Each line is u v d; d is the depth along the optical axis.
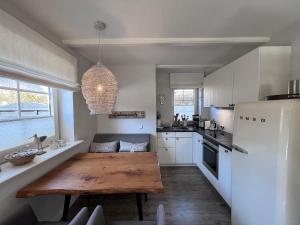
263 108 1.43
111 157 2.31
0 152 1.58
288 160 1.23
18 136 1.81
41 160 1.74
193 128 4.17
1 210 1.33
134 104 3.76
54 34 2.08
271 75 1.96
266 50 1.95
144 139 3.57
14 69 1.45
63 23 1.82
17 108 1.79
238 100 2.44
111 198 2.71
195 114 4.68
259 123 1.47
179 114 4.72
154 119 3.79
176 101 4.71
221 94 3.05
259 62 1.96
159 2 1.46
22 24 1.54
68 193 1.43
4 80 1.63
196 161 3.84
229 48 2.63
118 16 1.68
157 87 4.60
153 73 3.72
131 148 3.24
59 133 2.56
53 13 1.62
